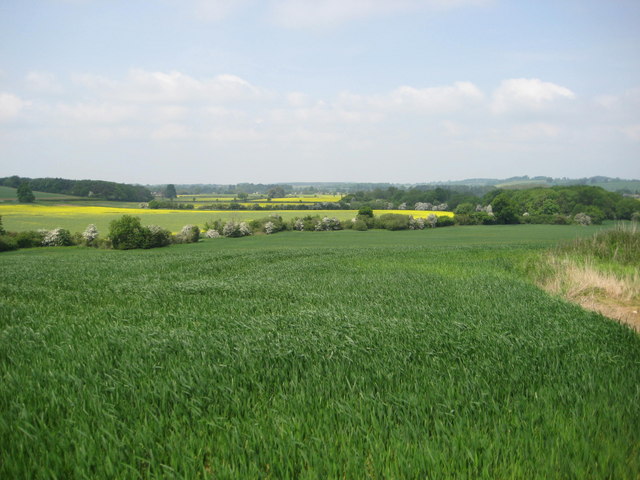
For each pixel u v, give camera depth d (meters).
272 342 7.12
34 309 10.88
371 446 3.80
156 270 22.75
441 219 94.56
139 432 4.04
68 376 5.51
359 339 7.46
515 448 3.87
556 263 18.23
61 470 3.58
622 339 7.71
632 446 3.93
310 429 4.21
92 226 57.38
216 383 5.27
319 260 27.20
